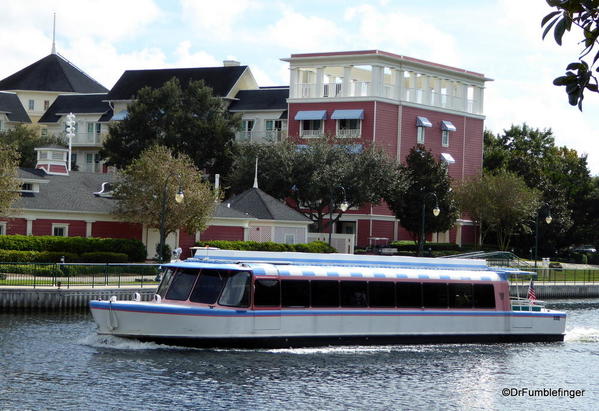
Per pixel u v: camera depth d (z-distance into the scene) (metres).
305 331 36.56
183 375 31.11
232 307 35.25
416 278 39.50
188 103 104.00
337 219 87.94
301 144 97.69
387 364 35.25
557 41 11.51
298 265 38.03
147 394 28.41
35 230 65.62
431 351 38.66
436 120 103.88
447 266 41.56
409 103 100.44
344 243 83.94
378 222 97.25
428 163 89.56
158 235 71.88
